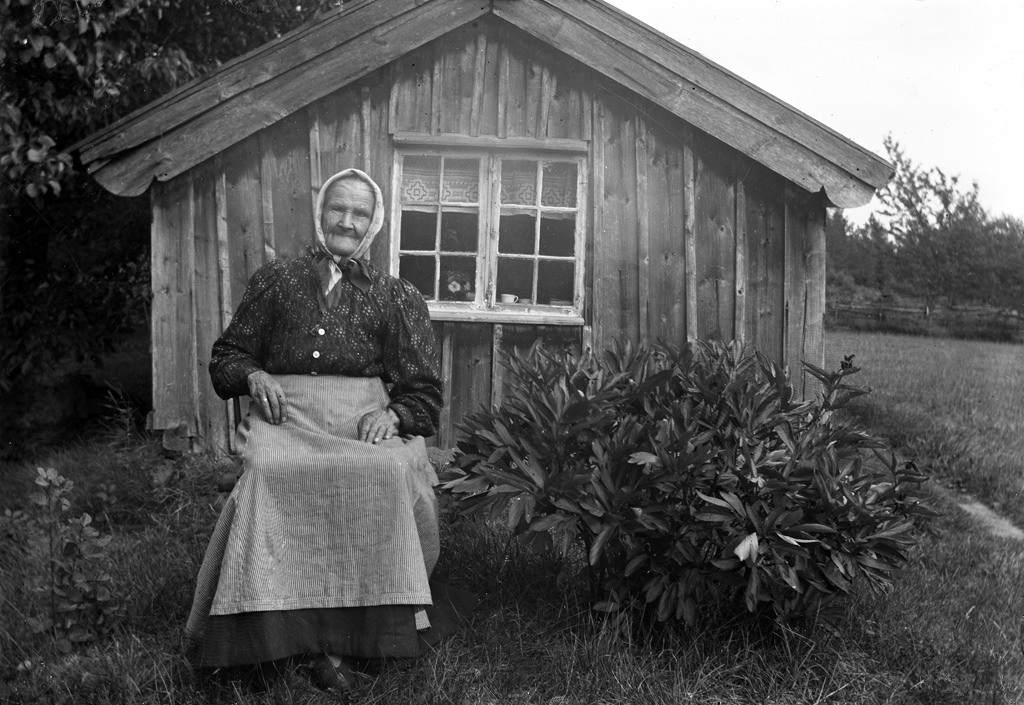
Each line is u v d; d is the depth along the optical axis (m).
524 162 5.84
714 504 3.11
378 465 3.05
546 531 3.20
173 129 5.32
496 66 5.66
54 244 7.19
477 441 3.39
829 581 3.29
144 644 3.38
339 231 3.35
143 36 7.03
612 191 5.77
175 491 5.00
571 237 5.89
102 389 7.57
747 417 3.40
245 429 3.30
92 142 5.23
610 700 3.05
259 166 5.55
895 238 14.80
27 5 5.79
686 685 3.10
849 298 15.79
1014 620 3.86
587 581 3.73
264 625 2.89
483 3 5.51
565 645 3.33
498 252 5.87
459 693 3.00
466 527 4.19
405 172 5.79
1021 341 13.32
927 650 3.43
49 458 6.15
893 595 3.82
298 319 3.29
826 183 5.55
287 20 8.48
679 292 5.80
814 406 3.63
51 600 3.47
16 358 6.89
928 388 9.71
